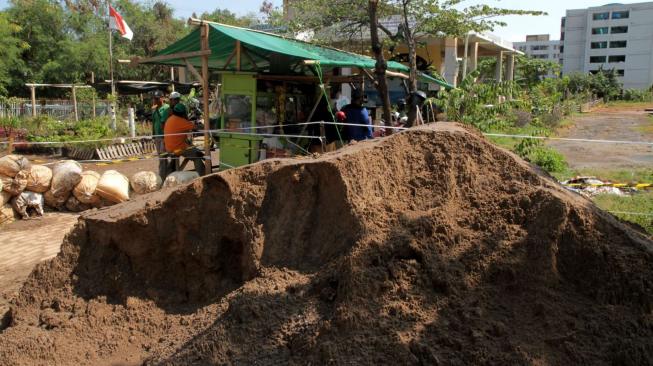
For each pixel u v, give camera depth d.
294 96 10.30
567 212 3.52
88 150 15.02
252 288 3.79
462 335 3.06
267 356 3.31
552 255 3.38
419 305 3.27
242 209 4.27
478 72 10.00
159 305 4.39
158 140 10.84
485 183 4.07
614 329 3.07
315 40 12.24
